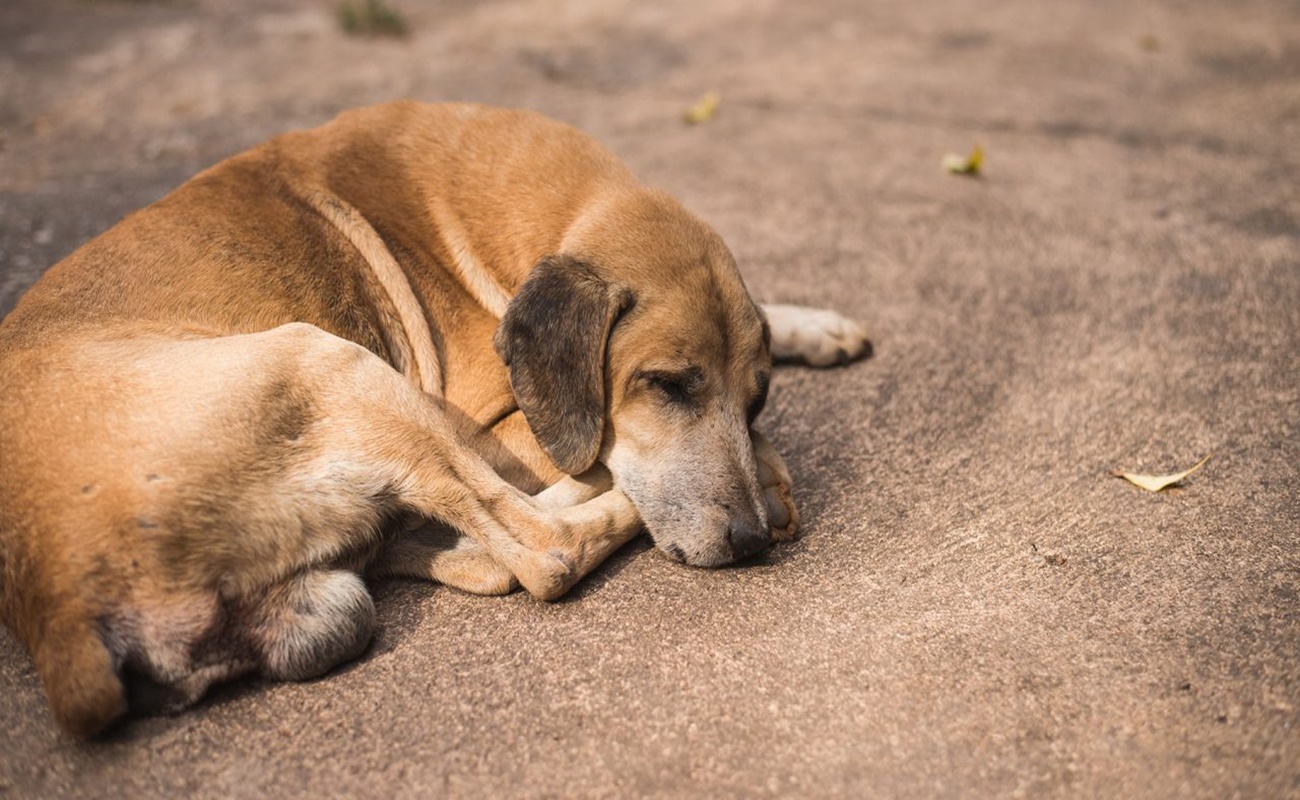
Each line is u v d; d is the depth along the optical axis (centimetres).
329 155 133
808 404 142
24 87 223
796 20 284
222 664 113
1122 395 141
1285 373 142
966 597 119
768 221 175
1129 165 191
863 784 106
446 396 128
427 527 123
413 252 131
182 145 194
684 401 124
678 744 109
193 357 117
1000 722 109
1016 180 186
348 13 263
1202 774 105
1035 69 246
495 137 133
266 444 115
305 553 116
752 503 122
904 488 131
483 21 279
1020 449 135
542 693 113
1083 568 121
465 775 108
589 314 122
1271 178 185
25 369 117
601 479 127
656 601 120
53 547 109
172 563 111
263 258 126
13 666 116
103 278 123
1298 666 112
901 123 212
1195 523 125
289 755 109
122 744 110
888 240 171
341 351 119
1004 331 152
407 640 117
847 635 116
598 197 129
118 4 285
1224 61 252
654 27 275
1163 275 161
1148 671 112
